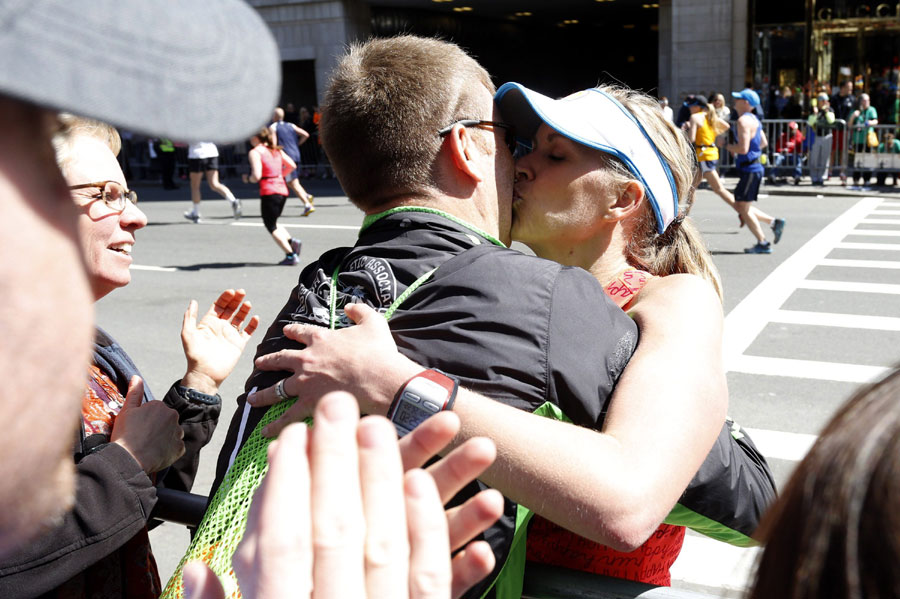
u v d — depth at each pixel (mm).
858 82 19406
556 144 1595
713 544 3385
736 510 1364
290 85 24812
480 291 1252
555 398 1201
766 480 1462
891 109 19219
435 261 1331
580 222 1608
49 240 436
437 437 721
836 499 600
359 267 1368
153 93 477
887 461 587
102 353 1737
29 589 1293
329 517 575
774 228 9922
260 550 575
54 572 1321
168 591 1153
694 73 21281
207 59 510
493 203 1490
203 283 8898
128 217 1676
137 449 1527
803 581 605
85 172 1591
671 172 1646
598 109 1598
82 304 458
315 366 1226
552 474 1078
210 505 1239
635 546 1081
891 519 572
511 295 1242
